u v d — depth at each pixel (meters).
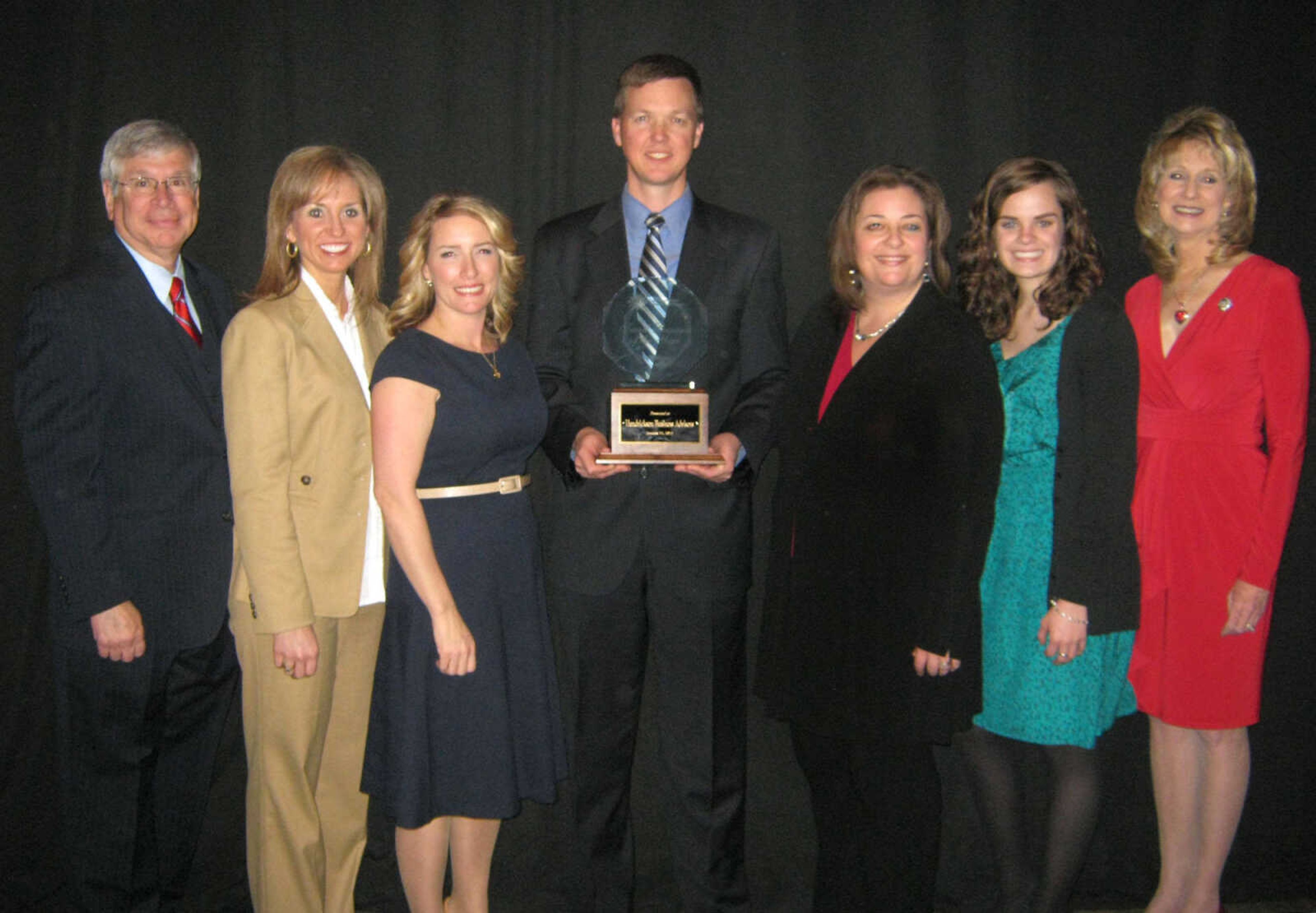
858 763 1.99
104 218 2.43
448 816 1.88
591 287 2.17
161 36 2.38
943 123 2.47
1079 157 2.50
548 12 2.41
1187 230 2.11
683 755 2.23
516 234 2.48
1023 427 2.02
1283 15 2.48
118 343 1.96
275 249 1.94
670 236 2.19
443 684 1.85
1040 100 2.48
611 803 2.31
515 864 2.61
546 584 2.56
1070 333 1.97
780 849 2.63
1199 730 2.19
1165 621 2.15
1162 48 2.48
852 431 1.93
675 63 2.09
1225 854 2.21
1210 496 2.09
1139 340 2.20
